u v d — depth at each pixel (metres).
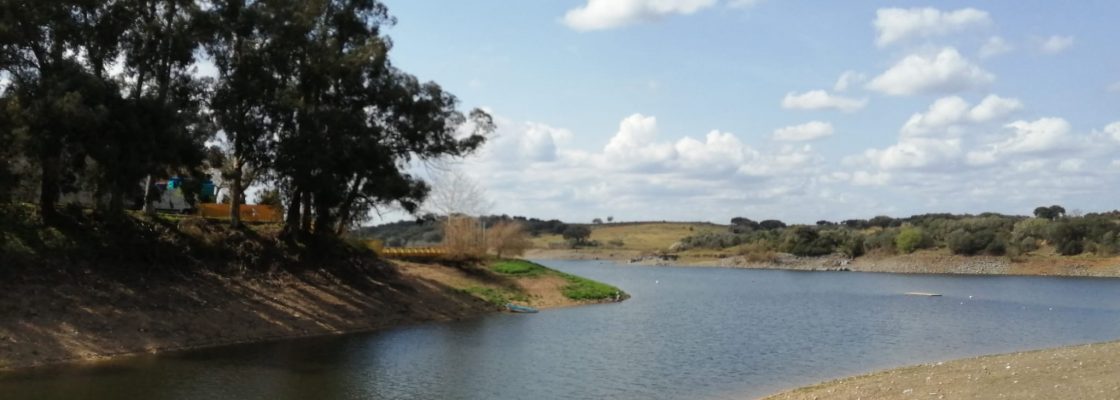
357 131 43.97
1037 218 165.12
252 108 42.16
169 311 35.28
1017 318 58.59
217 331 35.75
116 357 30.33
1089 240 144.62
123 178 34.38
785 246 185.88
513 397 26.52
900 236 166.00
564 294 68.06
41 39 33.41
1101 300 78.62
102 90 32.44
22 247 33.44
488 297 58.59
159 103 34.25
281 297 41.84
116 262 36.47
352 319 43.31
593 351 37.47
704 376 31.09
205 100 40.56
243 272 42.03
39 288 31.91
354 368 30.97
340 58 44.22
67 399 23.47
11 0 31.84
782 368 33.31
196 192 40.78
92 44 35.12
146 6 37.16
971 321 55.91
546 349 37.78
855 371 32.59
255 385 26.88
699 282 116.44
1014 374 26.20
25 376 26.34
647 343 40.91
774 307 68.38
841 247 178.25
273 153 42.47
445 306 52.28
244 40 41.38
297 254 46.22
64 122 30.94
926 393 23.56
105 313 32.72
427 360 33.47
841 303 73.81
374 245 63.22
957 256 153.62
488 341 40.19
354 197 49.94
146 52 36.56
